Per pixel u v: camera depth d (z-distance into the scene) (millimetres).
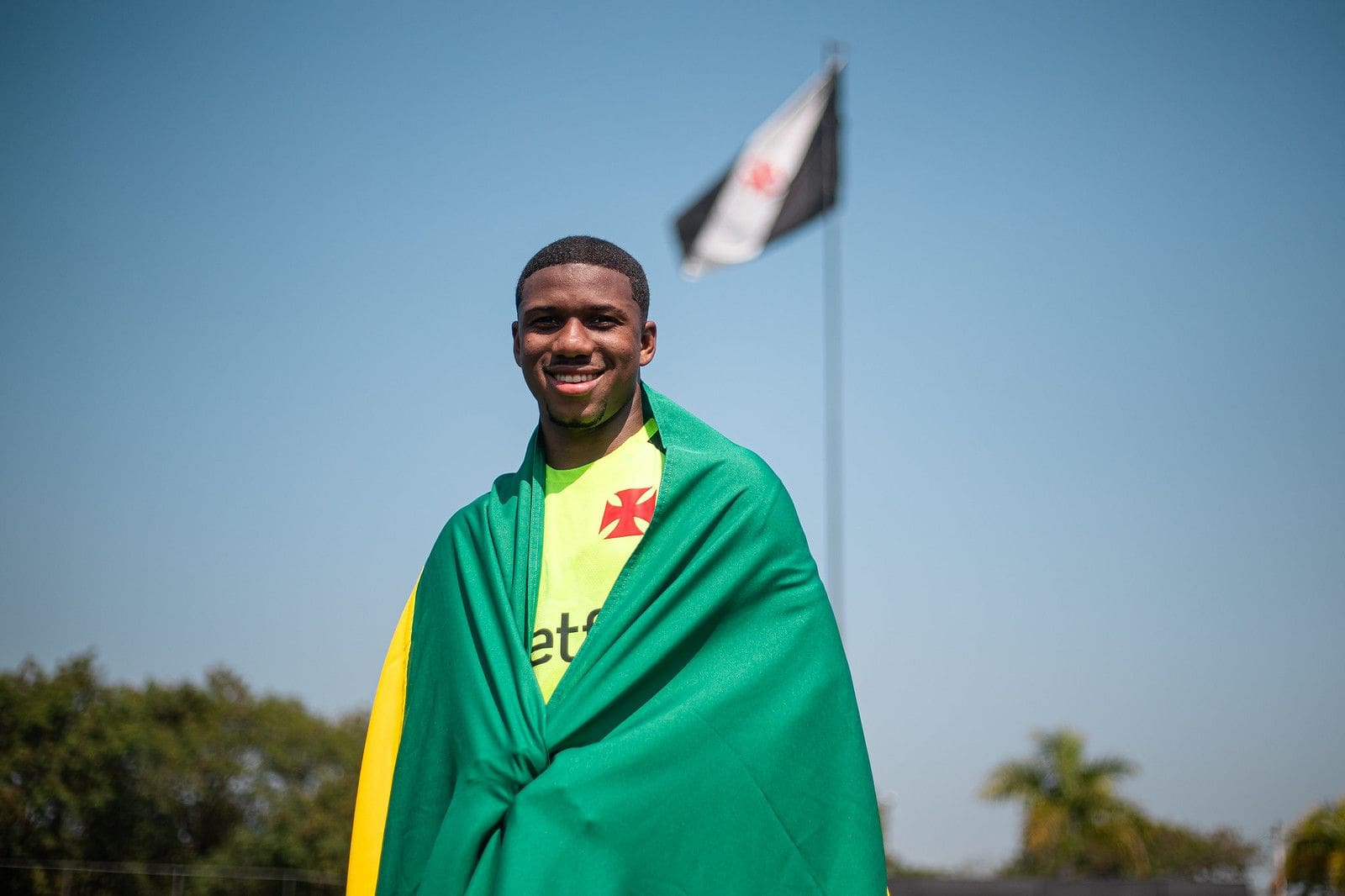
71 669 48750
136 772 49219
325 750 55125
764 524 3480
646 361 3811
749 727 3246
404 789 3402
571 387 3572
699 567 3379
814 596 3502
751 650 3361
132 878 45688
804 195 18094
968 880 37656
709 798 3141
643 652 3260
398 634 3770
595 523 3561
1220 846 74500
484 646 3359
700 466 3521
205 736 51625
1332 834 47156
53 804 47125
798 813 3230
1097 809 51406
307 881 50562
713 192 18266
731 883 3102
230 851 50031
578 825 3010
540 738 3137
